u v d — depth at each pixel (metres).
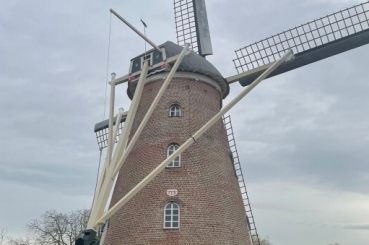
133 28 20.81
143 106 23.50
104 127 28.28
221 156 22.55
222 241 19.84
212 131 22.89
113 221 21.22
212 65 24.91
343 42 23.92
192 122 22.20
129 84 24.36
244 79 24.80
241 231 21.19
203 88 23.50
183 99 22.75
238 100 20.81
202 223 19.73
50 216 54.53
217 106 23.89
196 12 29.03
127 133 19.02
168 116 22.38
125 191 21.53
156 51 23.05
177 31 29.69
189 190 20.36
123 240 20.02
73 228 52.50
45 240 52.28
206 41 28.22
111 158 19.25
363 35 23.59
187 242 19.16
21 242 52.78
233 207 21.44
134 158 22.17
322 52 24.38
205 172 21.20
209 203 20.41
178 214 19.89
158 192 20.34
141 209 20.25
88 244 15.70
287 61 22.95
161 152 21.45
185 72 23.20
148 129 22.42
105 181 17.62
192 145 21.59
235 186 22.67
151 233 19.48
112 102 21.36
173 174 20.72
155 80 23.56
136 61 23.84
